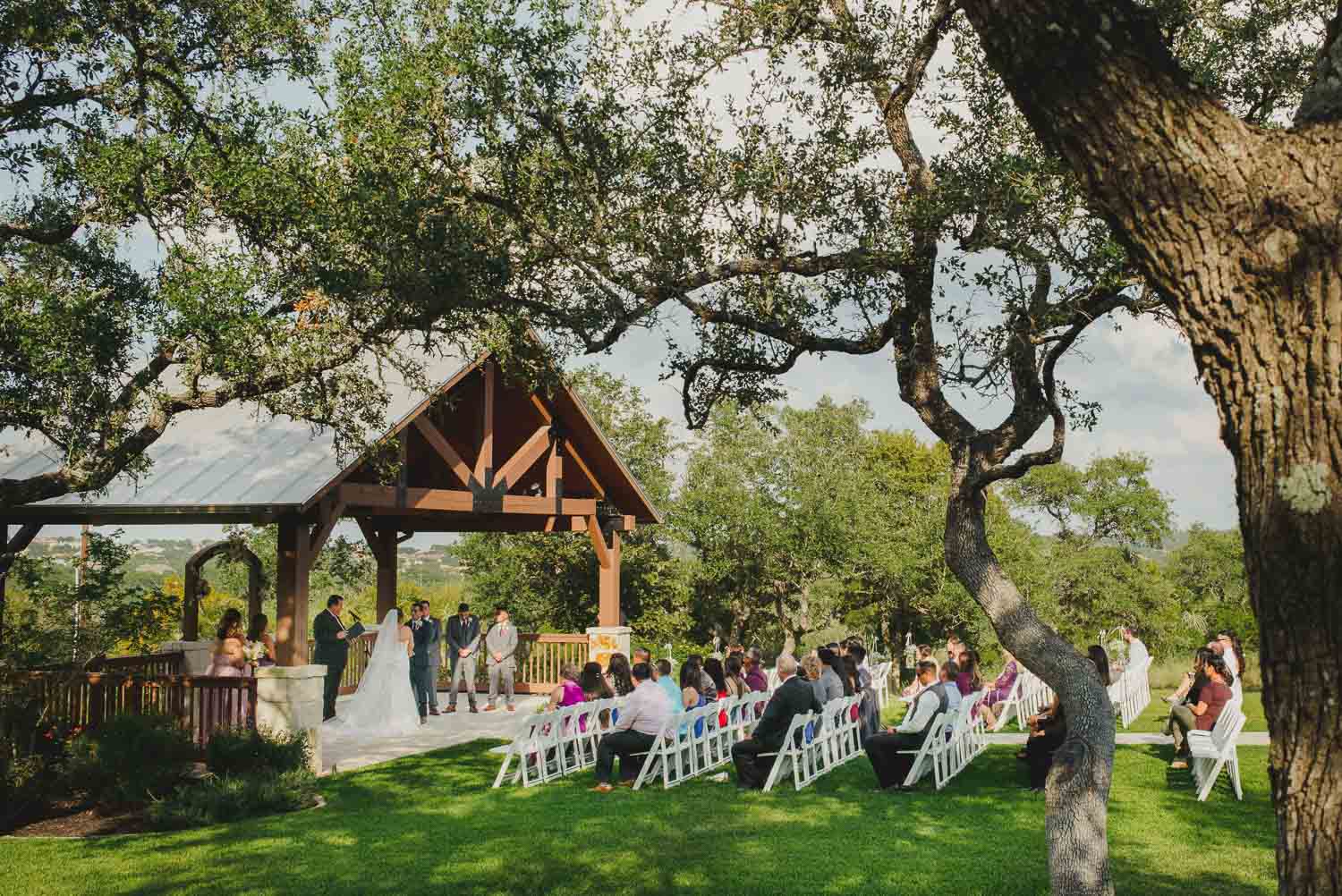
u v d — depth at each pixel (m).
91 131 8.51
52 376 8.21
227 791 9.48
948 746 10.75
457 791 10.59
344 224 7.00
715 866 7.37
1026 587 28.16
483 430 16.92
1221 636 14.16
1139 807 9.23
